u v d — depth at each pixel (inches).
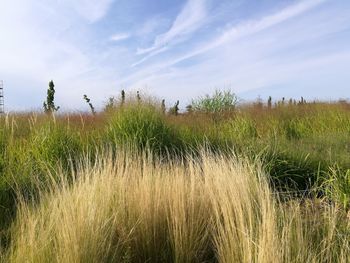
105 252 111.1
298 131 436.5
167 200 136.5
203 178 165.3
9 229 138.6
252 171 168.9
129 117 285.6
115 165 161.6
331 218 137.1
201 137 303.1
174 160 215.3
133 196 137.4
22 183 181.5
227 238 121.0
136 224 125.1
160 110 320.2
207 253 125.9
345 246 116.4
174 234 122.7
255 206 132.6
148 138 266.8
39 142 240.5
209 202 139.3
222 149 275.7
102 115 371.6
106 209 124.3
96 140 270.2
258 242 112.1
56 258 104.7
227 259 114.4
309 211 151.6
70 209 120.1
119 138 261.1
